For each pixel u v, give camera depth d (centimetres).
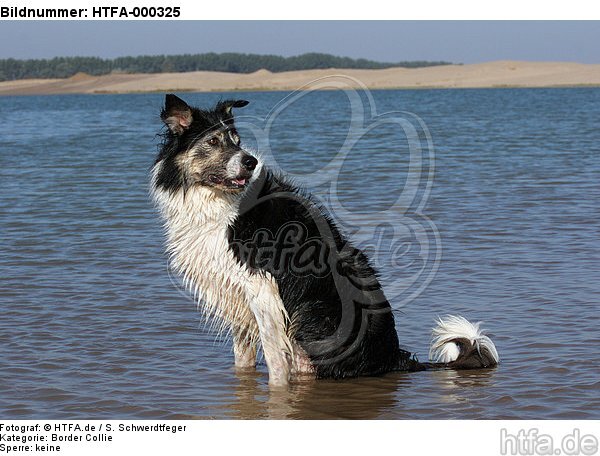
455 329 759
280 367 713
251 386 712
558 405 644
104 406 657
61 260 1129
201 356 780
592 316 848
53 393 679
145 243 1234
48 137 3469
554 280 987
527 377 705
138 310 905
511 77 12644
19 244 1234
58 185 1875
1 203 1619
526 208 1473
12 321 862
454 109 5169
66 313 891
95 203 1608
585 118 4147
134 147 2889
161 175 735
